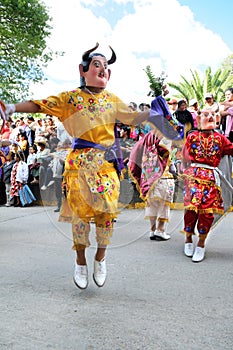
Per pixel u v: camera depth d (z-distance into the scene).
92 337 2.62
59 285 3.63
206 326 2.78
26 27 18.31
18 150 9.52
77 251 3.43
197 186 4.65
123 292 3.46
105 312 3.02
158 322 2.85
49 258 4.56
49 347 2.50
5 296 3.34
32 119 10.34
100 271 3.46
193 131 4.84
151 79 4.27
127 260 4.50
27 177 9.51
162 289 3.53
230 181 5.19
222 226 6.43
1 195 10.18
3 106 3.08
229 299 3.29
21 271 4.05
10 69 18.36
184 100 6.14
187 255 4.71
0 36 18.00
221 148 4.80
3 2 17.47
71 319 2.90
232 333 2.68
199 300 3.27
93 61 3.36
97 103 3.36
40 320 2.88
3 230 6.31
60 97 3.32
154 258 4.61
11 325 2.79
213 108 4.79
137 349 2.47
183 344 2.53
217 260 4.54
